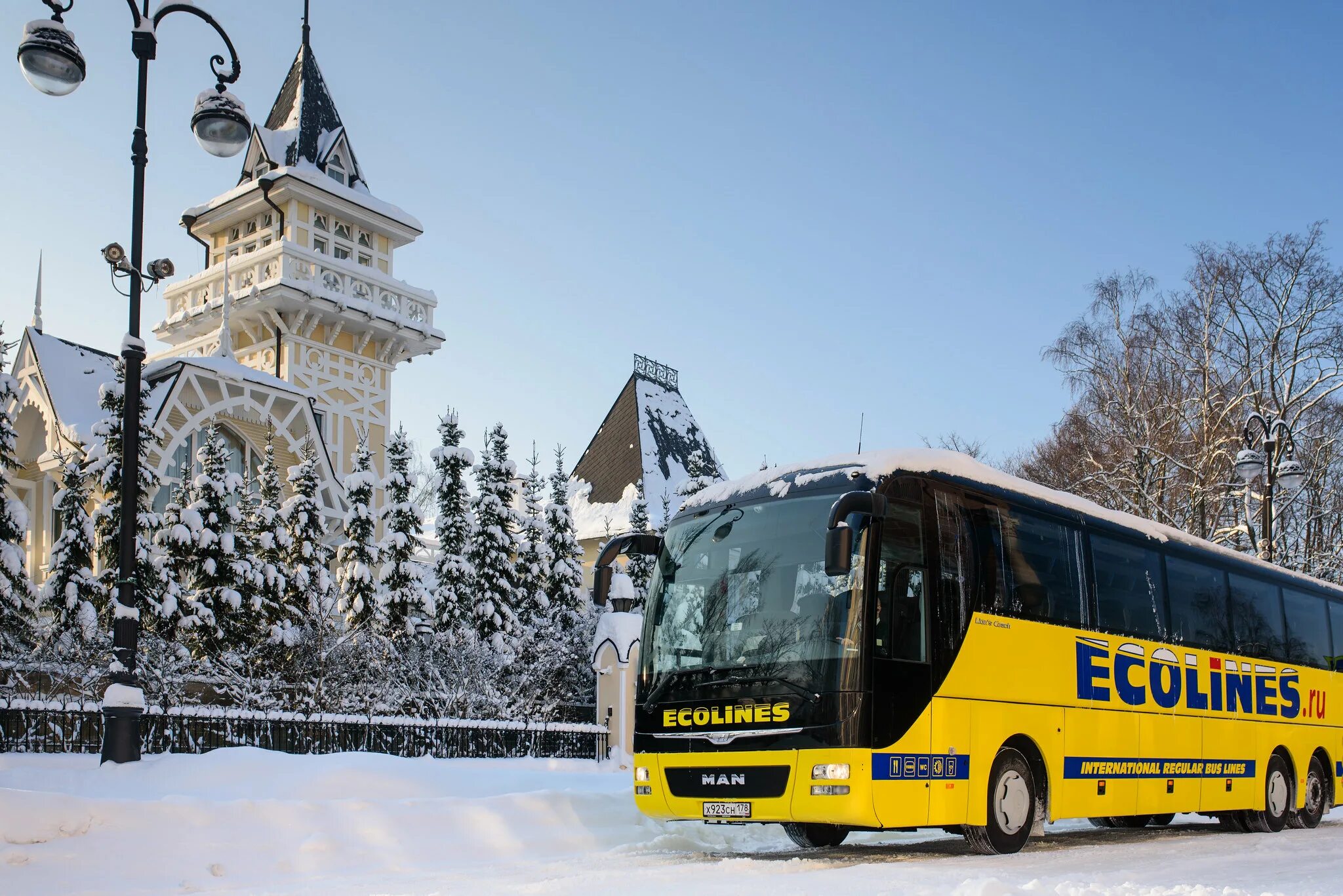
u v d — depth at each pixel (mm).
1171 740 16203
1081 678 14539
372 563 31922
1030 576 14039
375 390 49031
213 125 15125
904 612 12125
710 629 12719
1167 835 18000
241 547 27297
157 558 27297
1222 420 42500
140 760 14180
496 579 34906
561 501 40469
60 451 33062
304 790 14531
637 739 13031
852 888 9391
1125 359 45219
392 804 13141
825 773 11438
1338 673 21453
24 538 24484
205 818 11555
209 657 26016
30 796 10562
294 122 49594
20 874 10039
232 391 36250
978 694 12789
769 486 13094
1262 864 12820
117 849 10719
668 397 61844
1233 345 44594
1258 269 43500
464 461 35656
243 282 46344
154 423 33188
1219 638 17938
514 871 11508
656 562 13750
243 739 20312
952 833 15930
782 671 11930
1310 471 47031
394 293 49344
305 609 28297
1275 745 18969
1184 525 42406
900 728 11766
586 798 15164
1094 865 12250
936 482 13016
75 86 13977
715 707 12305
